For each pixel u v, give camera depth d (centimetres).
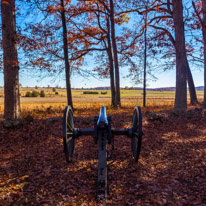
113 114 1112
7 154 623
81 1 1579
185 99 1227
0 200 373
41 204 357
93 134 416
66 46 1381
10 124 807
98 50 1689
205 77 1314
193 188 384
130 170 482
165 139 731
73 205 347
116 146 666
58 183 433
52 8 1277
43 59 1212
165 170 473
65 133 357
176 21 1210
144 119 959
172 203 338
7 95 885
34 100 4388
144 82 1681
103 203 344
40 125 845
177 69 1235
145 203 342
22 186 425
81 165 527
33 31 1112
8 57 870
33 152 634
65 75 1445
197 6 1747
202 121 976
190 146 645
